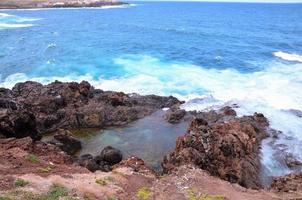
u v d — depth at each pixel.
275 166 21.91
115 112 28.73
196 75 40.06
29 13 126.56
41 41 62.44
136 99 31.33
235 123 24.69
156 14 153.38
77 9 161.50
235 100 31.78
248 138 23.05
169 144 25.09
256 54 53.78
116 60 47.06
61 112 27.89
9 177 14.74
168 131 26.92
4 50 52.62
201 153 20.81
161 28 93.88
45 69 41.62
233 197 16.45
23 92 30.98
